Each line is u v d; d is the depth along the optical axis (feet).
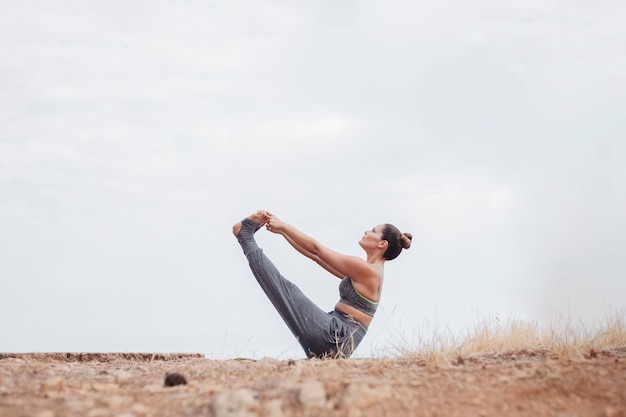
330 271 24.30
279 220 24.36
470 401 13.52
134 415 12.63
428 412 12.87
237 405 12.62
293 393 13.30
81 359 23.03
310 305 23.41
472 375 15.65
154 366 19.39
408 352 19.15
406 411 12.91
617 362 16.90
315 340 23.09
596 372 15.56
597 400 13.60
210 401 13.26
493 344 20.76
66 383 15.61
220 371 17.58
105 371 18.02
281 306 23.43
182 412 12.85
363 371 16.46
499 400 13.60
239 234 24.45
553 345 19.84
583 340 19.48
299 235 24.00
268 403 12.71
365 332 23.80
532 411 13.00
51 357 23.03
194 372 17.61
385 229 24.91
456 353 19.02
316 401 13.04
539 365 16.53
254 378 16.24
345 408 12.85
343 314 23.75
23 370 17.54
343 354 22.41
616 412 12.67
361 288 23.73
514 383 14.74
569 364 16.74
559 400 13.61
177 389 14.84
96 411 12.79
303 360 19.04
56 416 12.55
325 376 15.53
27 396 14.12
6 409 12.91
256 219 24.59
